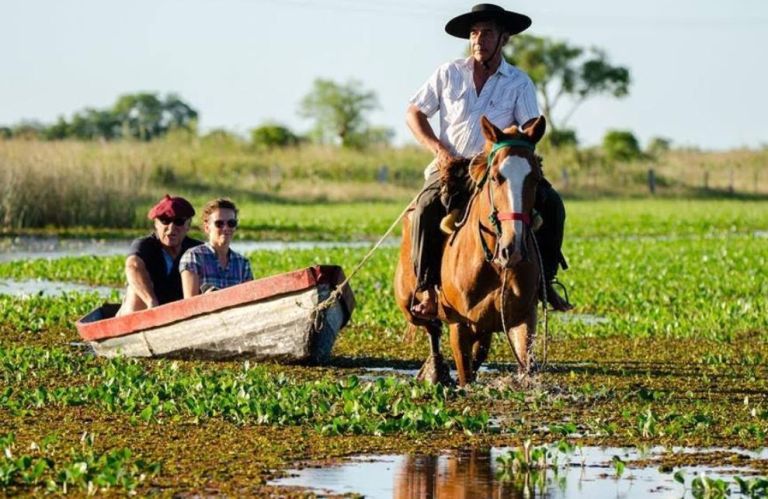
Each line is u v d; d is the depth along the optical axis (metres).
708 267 31.86
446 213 13.52
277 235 45.12
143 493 10.17
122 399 13.67
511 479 10.80
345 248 37.28
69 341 18.98
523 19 13.76
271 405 12.91
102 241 40.38
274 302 16.56
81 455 11.30
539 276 13.06
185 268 17.25
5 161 43.75
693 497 10.25
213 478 10.66
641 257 35.00
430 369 15.11
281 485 10.48
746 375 16.25
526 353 13.24
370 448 11.83
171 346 17.30
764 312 22.50
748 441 12.19
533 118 13.28
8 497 10.10
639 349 18.58
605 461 11.42
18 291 26.27
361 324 21.03
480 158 13.05
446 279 13.44
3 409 13.38
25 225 43.75
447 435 12.39
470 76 13.91
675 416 13.09
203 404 13.20
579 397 14.37
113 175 46.12
